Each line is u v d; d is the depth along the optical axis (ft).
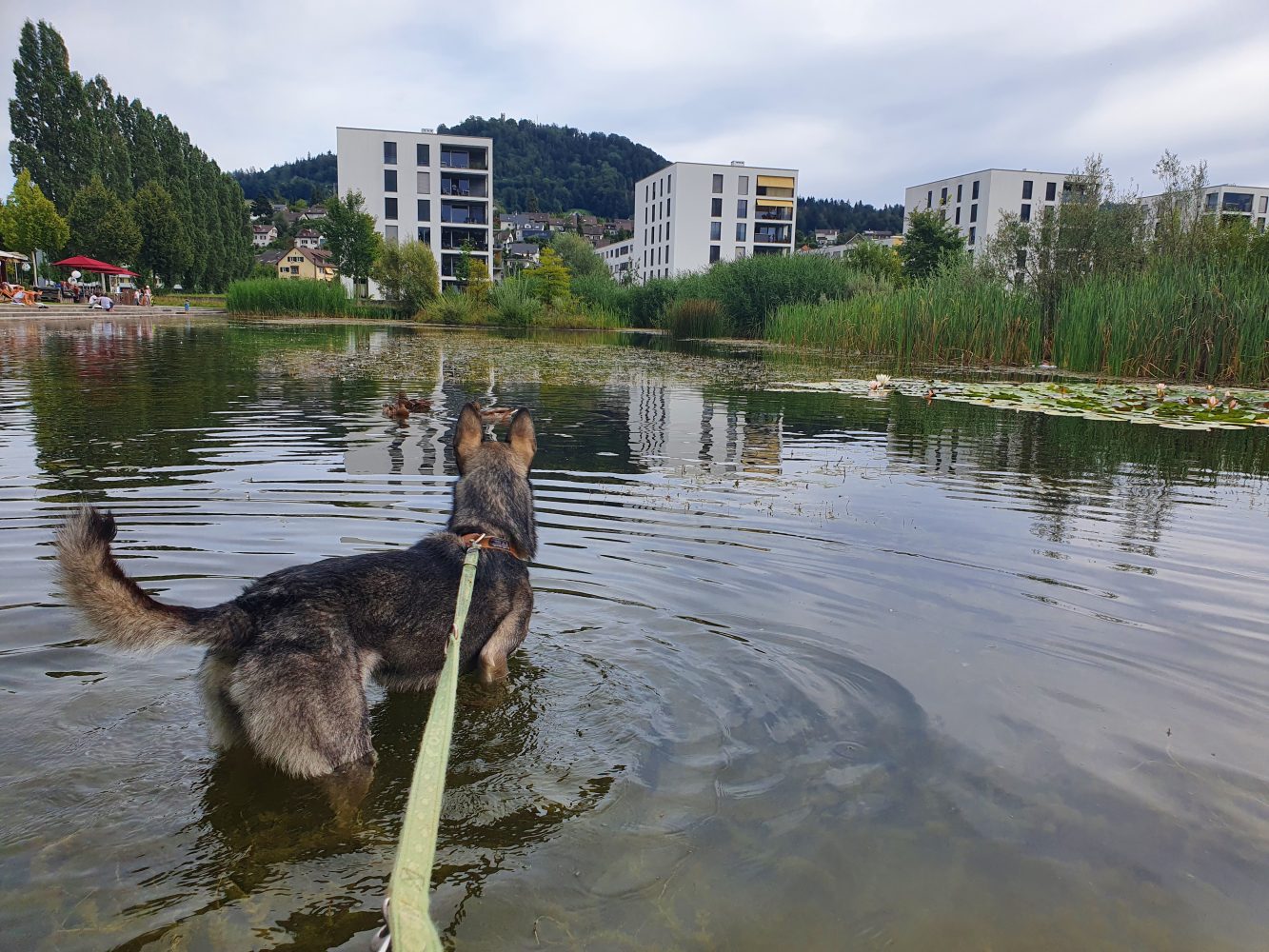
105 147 195.31
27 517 18.07
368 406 38.09
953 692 11.49
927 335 75.36
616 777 9.35
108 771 9.12
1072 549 18.63
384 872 7.77
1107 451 32.40
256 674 8.96
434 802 6.31
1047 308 74.59
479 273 178.29
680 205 286.66
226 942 6.73
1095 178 79.97
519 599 12.08
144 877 7.52
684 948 6.74
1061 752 9.97
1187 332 56.85
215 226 247.09
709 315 124.47
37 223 154.81
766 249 299.58
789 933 6.96
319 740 8.99
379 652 9.99
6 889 7.20
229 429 30.55
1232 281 57.11
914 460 29.76
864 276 121.39
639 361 72.79
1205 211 75.97
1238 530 20.58
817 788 9.11
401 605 10.25
